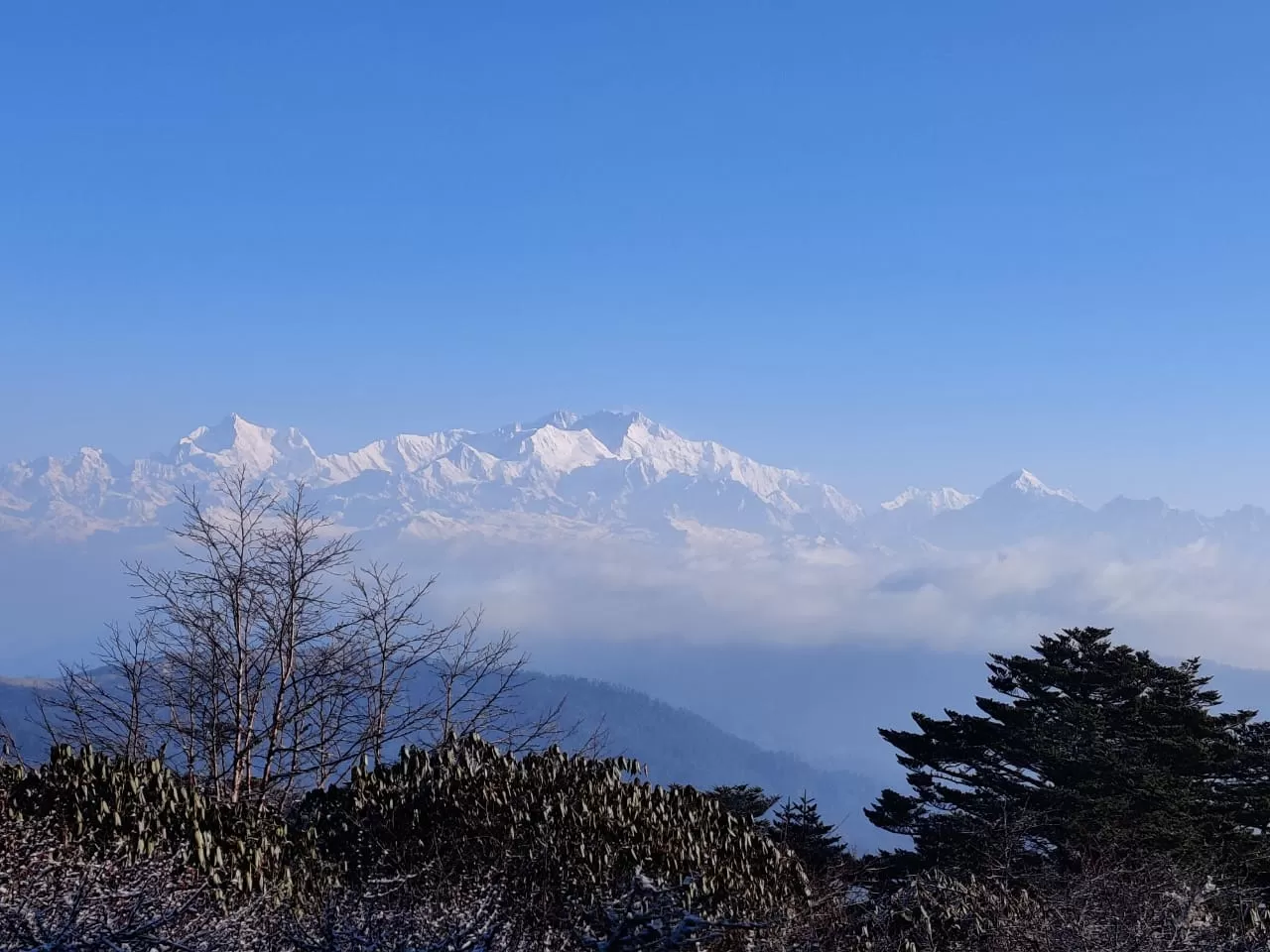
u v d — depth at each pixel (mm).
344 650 21781
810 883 17578
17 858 11016
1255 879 37438
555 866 14078
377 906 10203
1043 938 15023
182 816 14391
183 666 21031
